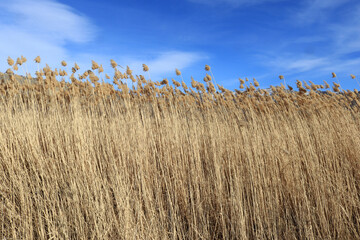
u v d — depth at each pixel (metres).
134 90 4.72
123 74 4.36
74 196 2.66
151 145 3.86
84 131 3.85
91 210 2.62
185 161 3.72
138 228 2.49
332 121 5.44
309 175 3.39
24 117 4.25
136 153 3.35
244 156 3.72
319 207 2.99
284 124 4.79
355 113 6.01
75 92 4.79
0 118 4.45
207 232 2.72
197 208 3.00
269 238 2.65
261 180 3.23
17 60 4.63
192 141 3.86
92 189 2.88
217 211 3.06
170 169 3.61
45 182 3.18
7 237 2.49
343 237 2.72
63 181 3.04
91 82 4.63
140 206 2.71
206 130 4.36
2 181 3.17
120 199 2.55
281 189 3.27
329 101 6.12
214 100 4.72
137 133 3.82
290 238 2.70
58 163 3.42
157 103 4.68
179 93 4.80
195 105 4.71
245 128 3.96
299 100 5.77
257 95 5.42
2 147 3.63
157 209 2.94
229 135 4.08
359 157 4.02
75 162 3.29
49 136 4.02
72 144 3.74
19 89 4.68
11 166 3.24
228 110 4.84
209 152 3.93
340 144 4.47
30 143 3.66
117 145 3.72
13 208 2.64
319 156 4.02
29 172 3.44
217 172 3.19
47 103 4.68
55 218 2.58
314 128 4.85
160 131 4.25
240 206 2.71
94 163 3.14
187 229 2.93
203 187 3.29
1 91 4.63
